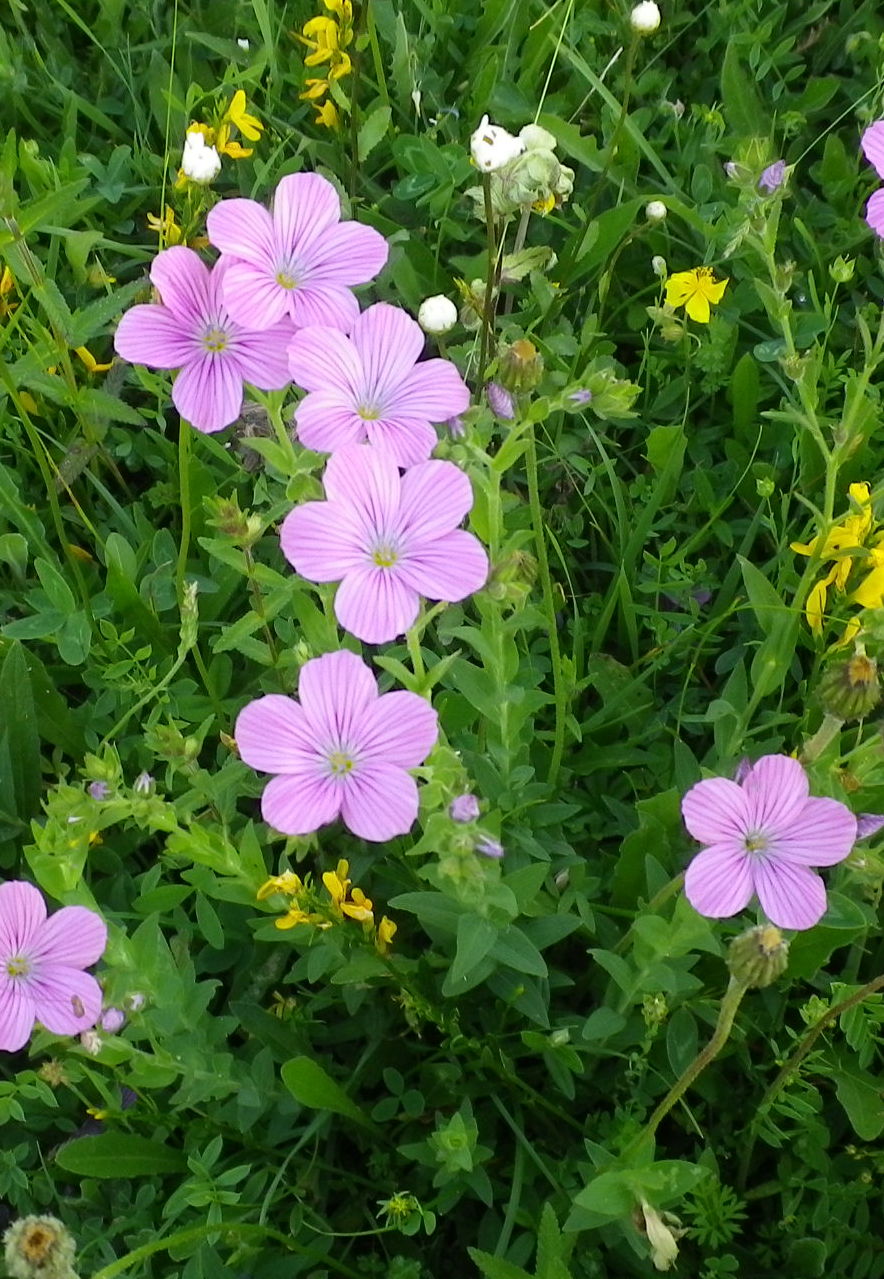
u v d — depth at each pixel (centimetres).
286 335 23
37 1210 27
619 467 37
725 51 43
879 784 26
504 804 27
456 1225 28
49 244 38
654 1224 22
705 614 34
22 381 31
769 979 20
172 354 23
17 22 40
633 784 31
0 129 41
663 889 24
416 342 22
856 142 42
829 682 22
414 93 39
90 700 33
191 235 32
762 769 21
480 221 39
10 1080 28
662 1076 27
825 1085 29
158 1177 27
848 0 44
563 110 42
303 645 24
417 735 20
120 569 30
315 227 23
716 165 41
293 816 20
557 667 27
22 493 34
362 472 20
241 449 33
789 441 36
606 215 37
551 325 37
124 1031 25
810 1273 27
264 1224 25
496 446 34
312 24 38
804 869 21
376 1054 29
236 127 38
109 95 42
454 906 25
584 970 30
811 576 28
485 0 42
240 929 29
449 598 20
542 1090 29
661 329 37
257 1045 28
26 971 22
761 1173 29
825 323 35
